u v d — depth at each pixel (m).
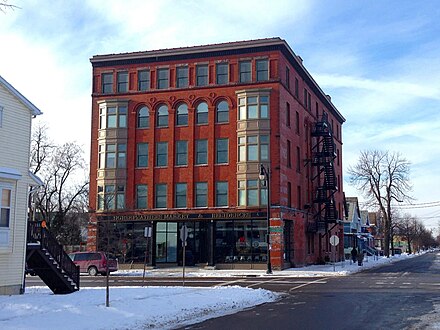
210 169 44.78
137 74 47.50
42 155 59.16
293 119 47.81
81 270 39.22
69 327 13.11
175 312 16.59
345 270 41.06
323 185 53.84
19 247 22.95
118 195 46.66
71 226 60.62
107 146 47.25
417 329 13.42
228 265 43.56
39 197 60.19
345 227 83.94
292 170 46.72
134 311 16.05
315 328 13.90
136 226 46.62
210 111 45.28
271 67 44.16
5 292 22.12
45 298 19.11
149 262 45.59
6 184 22.47
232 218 43.59
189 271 41.81
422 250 183.12
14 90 23.19
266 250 43.06
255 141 43.44
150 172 46.31
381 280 31.28
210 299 19.81
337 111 66.06
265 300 21.00
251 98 44.06
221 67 45.59
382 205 76.69
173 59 46.81
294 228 46.31
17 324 13.16
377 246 127.25
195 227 45.78
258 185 42.97
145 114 47.25
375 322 14.70
